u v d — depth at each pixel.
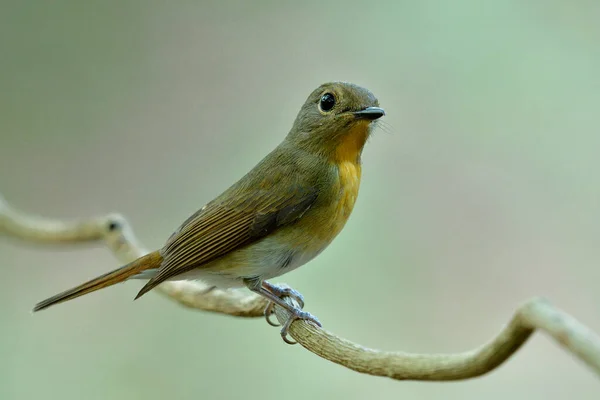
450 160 11.67
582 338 3.36
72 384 10.36
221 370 9.76
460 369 4.14
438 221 11.41
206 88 13.55
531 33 11.76
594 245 11.59
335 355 5.12
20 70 13.52
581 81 11.65
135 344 10.27
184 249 7.34
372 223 11.08
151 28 13.95
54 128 13.49
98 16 13.92
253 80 13.31
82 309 11.12
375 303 10.61
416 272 10.98
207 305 7.11
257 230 7.25
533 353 11.20
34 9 13.63
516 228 11.69
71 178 13.30
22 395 10.41
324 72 12.73
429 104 11.78
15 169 13.20
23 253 12.39
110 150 13.41
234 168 12.98
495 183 11.65
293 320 6.68
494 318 11.27
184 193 12.99
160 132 13.46
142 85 13.73
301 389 9.52
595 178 11.63
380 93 11.91
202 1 13.97
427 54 11.92
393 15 12.21
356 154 7.45
